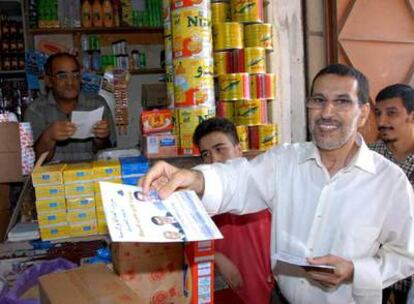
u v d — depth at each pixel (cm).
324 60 274
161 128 201
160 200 102
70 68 299
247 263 163
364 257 127
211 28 209
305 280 135
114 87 402
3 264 163
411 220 125
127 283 105
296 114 256
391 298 214
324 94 123
